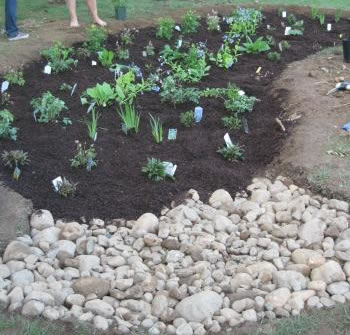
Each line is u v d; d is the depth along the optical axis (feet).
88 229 11.41
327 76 18.24
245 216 11.69
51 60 18.97
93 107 16.15
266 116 16.28
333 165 12.89
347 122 14.73
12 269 9.95
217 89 17.28
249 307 9.24
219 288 9.65
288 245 10.75
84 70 18.83
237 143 14.89
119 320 8.95
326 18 25.32
